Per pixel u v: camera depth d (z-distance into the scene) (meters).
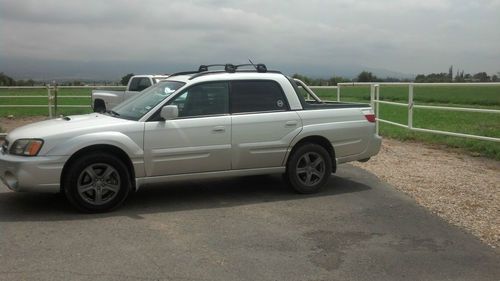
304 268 4.67
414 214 6.36
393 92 51.56
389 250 5.14
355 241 5.40
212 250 5.08
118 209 6.54
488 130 14.92
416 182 8.08
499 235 5.56
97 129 6.34
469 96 44.00
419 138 13.36
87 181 6.28
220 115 6.96
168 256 4.90
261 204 6.86
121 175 6.41
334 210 6.57
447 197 7.11
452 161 10.11
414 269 4.68
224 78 7.11
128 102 7.54
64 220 6.04
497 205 6.69
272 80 7.38
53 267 4.59
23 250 5.02
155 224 5.92
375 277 4.50
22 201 6.88
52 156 6.10
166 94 6.93
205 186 7.90
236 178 8.48
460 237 5.52
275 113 7.23
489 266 4.76
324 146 7.64
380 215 6.33
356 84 14.57
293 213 6.43
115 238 5.41
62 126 6.44
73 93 25.44
